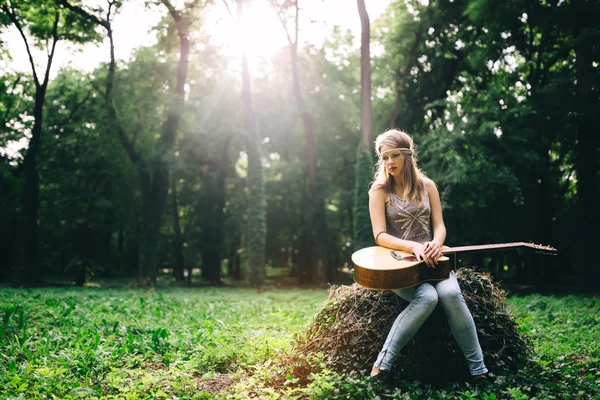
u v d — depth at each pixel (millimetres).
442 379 3824
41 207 25203
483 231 19844
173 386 3852
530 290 17234
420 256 3660
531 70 18672
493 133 16953
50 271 28922
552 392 3475
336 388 3512
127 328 6336
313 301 11930
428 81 23531
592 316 7566
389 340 3635
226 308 9688
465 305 3627
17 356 4816
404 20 23016
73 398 3527
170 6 19672
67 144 24500
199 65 23922
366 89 19031
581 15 16094
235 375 4121
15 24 19156
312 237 27156
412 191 4031
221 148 28359
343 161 27812
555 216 22266
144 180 21109
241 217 29125
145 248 20891
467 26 21094
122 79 20391
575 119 16266
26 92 23406
